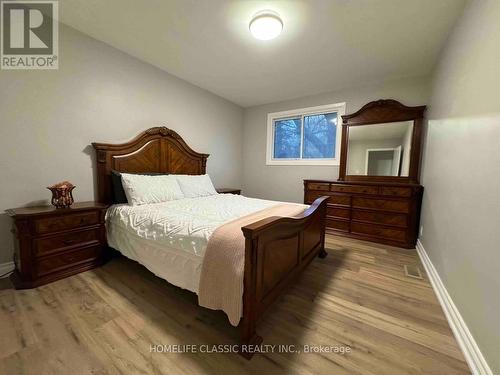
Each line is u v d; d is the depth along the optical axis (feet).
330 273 7.06
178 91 10.72
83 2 5.96
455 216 5.28
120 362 3.75
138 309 5.11
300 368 3.72
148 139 9.42
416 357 3.97
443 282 5.79
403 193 9.25
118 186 7.90
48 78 6.79
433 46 7.50
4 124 6.12
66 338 4.22
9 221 6.32
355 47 7.72
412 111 9.87
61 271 6.32
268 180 14.47
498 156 3.54
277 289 4.85
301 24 6.53
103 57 7.95
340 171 11.68
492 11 4.03
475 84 4.61
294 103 13.20
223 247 4.34
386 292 6.03
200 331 4.50
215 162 13.26
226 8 5.99
